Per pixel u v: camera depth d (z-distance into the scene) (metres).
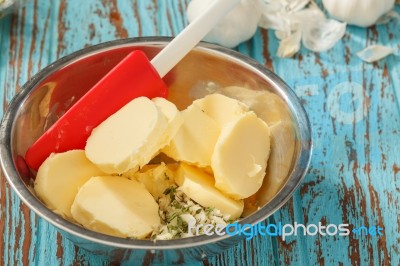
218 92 0.50
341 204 0.48
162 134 0.44
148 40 0.48
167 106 0.45
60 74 0.46
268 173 0.47
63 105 0.48
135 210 0.42
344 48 0.60
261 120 0.47
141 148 0.43
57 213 0.41
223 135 0.45
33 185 0.44
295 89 0.56
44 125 0.47
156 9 0.62
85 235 0.38
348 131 0.53
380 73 0.58
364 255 0.46
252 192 0.45
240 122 0.46
